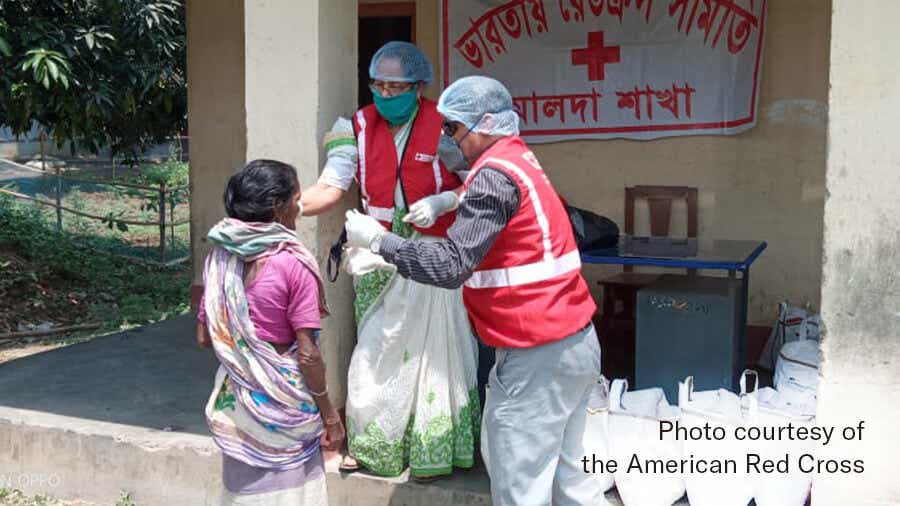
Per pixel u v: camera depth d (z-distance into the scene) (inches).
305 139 151.3
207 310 115.4
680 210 227.5
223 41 294.0
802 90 213.8
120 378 210.5
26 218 483.5
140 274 438.9
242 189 112.7
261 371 113.6
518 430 120.2
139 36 317.1
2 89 270.1
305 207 140.9
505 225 114.7
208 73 297.6
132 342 248.8
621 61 228.2
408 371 146.3
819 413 127.0
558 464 130.0
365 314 149.6
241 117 295.7
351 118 151.5
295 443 116.8
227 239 112.5
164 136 391.5
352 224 119.3
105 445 168.1
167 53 331.3
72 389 200.5
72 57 282.5
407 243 115.1
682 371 177.0
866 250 122.0
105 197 671.1
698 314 174.7
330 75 153.9
